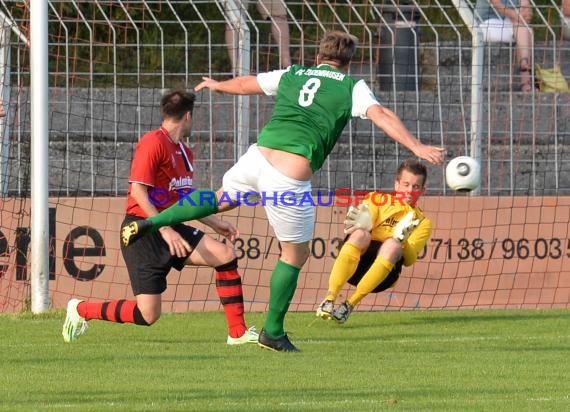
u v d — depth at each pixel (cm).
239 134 3806
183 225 2795
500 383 2195
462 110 4094
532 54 4194
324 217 3591
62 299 3475
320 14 4838
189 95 2777
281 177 2481
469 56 4688
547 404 1959
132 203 2759
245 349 2677
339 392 2075
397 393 2070
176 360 2483
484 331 3092
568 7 4800
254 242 3566
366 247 3139
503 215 3662
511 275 3662
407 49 4462
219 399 1989
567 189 4188
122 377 2239
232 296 2767
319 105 2491
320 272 3581
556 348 2736
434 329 3128
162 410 1878
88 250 3494
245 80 2653
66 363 2431
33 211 3322
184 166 2797
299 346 2759
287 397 2017
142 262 2725
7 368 2356
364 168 4303
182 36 4809
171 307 3525
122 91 4291
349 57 2594
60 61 4609
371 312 3534
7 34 3697
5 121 3625
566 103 4522
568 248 3691
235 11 3881
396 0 4594
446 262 3631
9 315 3319
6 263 3469
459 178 2744
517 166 4381
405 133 2402
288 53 4319
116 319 2769
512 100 4391
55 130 4056
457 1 4022
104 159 4169
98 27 4675
